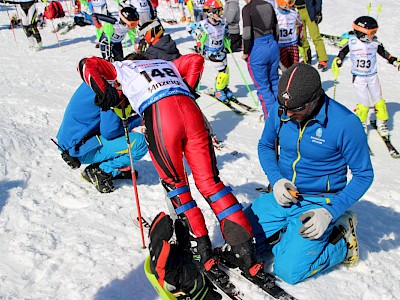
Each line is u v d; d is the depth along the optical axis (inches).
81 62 127.7
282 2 269.6
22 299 108.7
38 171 177.0
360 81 232.2
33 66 357.7
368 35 223.8
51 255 125.1
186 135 119.6
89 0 478.3
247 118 263.0
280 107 110.6
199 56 132.6
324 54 362.0
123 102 130.6
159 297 112.0
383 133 235.6
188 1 537.3
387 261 129.6
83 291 111.3
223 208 116.7
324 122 110.6
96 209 150.5
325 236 114.7
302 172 119.9
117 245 130.7
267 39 231.3
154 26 182.9
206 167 119.5
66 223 141.5
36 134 212.5
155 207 153.0
